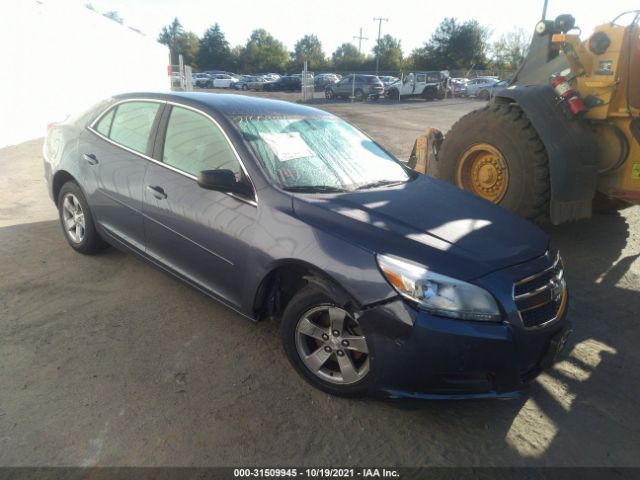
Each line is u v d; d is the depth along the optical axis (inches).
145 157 147.3
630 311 162.4
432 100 1233.4
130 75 723.4
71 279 160.9
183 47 3949.3
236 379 116.4
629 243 221.9
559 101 188.2
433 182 152.3
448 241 108.7
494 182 211.0
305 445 98.0
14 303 143.9
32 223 213.3
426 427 105.3
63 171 175.5
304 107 164.6
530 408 114.0
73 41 538.3
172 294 155.0
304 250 108.1
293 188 123.2
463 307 96.4
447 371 96.9
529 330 101.4
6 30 414.3
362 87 1222.3
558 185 186.4
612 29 177.5
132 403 106.0
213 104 140.5
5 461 89.0
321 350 111.4
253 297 119.2
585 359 135.0
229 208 123.5
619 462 99.3
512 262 106.0
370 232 107.7
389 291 97.9
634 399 119.3
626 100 177.9
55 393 107.5
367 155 153.5
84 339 128.4
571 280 184.4
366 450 97.9
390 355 98.7
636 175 186.5
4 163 343.6
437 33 2549.2
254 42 3811.5
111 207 156.3
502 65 2438.5
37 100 467.8
